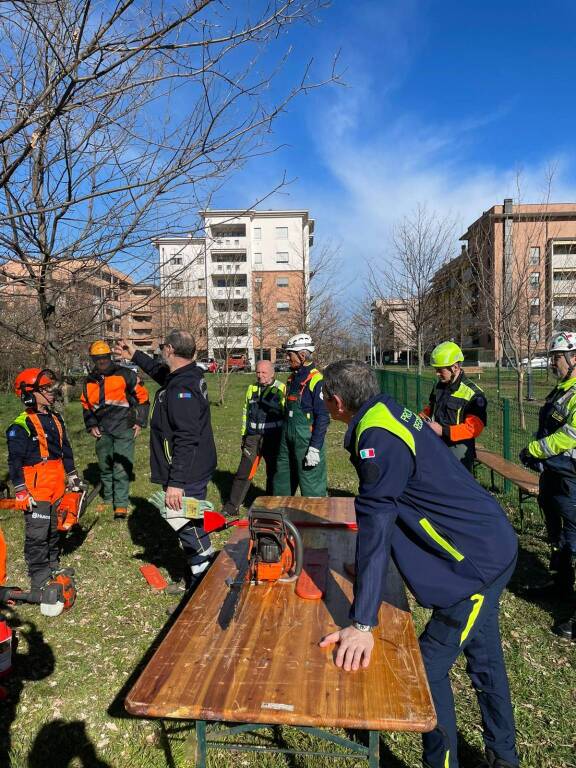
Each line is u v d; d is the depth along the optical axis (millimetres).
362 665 1787
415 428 2051
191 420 3484
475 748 2613
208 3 2322
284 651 1881
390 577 2562
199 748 1854
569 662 3348
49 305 4945
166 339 3564
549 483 4031
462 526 2076
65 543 5281
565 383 4023
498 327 10688
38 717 2850
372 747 1737
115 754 2605
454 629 2076
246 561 2697
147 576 4484
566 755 2580
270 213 53375
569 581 4039
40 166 3805
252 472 5676
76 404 16938
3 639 2842
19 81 3250
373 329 26203
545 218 11352
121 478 5977
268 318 31875
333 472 8148
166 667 1787
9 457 3994
